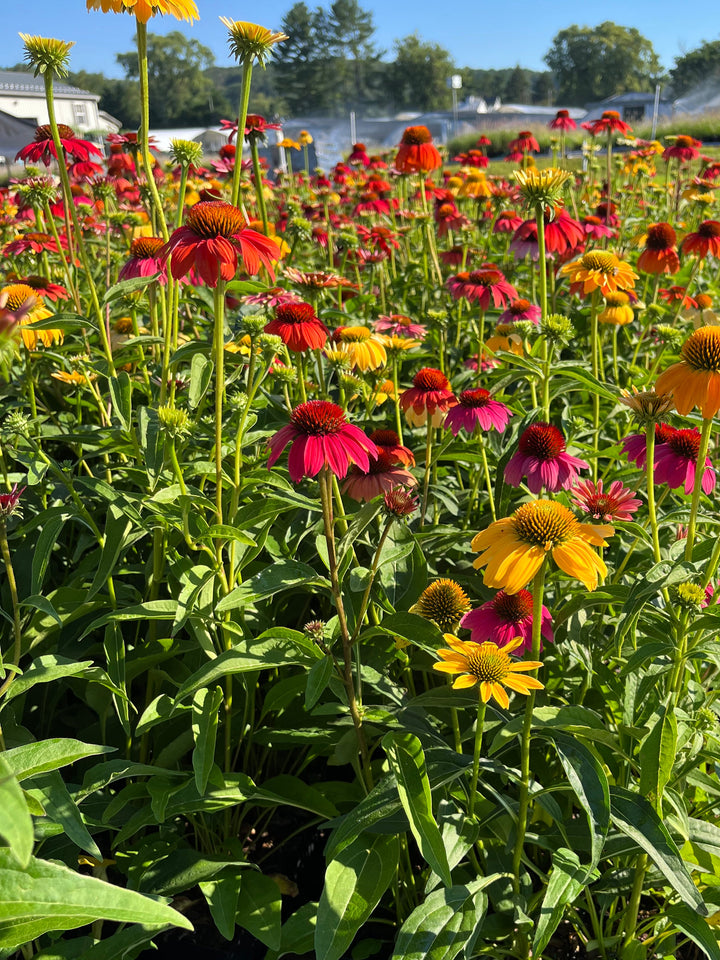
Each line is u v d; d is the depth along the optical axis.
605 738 0.48
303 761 0.73
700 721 0.53
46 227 1.55
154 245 0.91
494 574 0.46
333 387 1.03
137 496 0.62
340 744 0.59
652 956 0.55
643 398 0.57
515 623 0.55
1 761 0.32
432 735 0.55
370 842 0.51
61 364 0.94
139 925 0.48
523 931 0.51
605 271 0.94
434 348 1.26
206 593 0.60
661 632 0.51
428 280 1.54
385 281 1.63
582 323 1.41
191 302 0.97
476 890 0.47
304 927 0.53
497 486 0.87
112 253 1.38
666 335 0.99
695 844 0.50
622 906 0.60
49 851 0.55
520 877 0.52
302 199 2.42
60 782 0.48
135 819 0.55
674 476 0.64
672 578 0.47
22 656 0.68
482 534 0.48
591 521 0.65
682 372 0.54
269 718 0.71
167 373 0.68
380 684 0.58
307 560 0.75
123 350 0.93
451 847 0.47
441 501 0.84
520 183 0.78
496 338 1.14
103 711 0.65
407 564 0.66
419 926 0.45
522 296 1.45
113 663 0.59
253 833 0.70
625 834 0.49
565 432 0.91
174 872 0.55
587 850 0.52
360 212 1.95
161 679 0.67
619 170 2.40
